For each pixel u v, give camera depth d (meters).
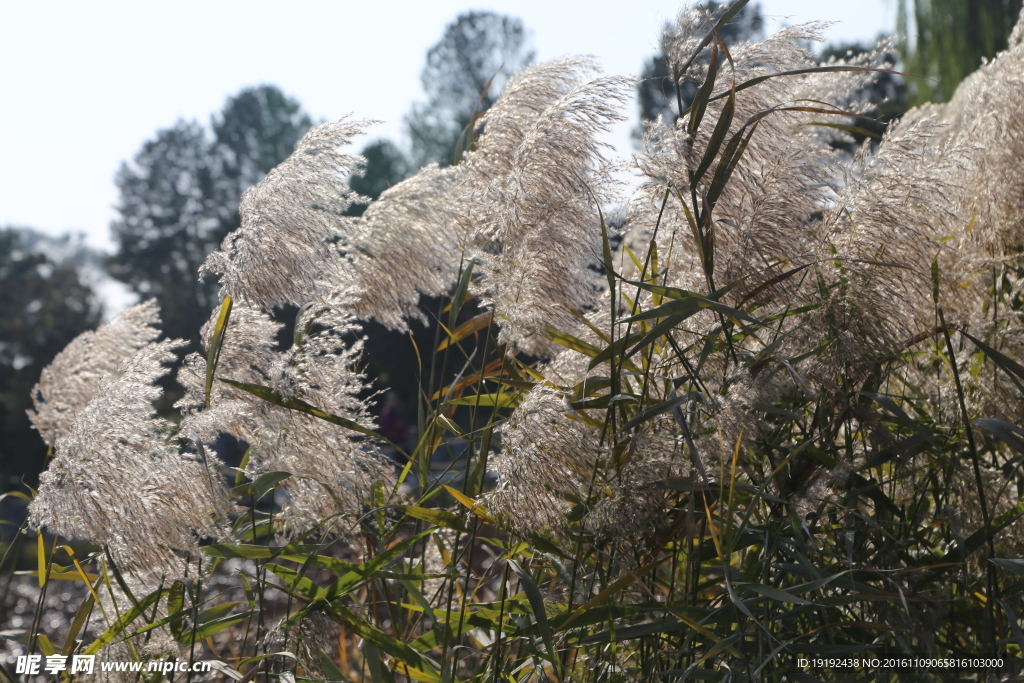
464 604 1.98
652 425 1.94
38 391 2.69
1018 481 2.02
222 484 2.12
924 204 1.96
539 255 2.12
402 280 2.50
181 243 55.78
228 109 58.44
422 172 2.64
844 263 1.97
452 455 2.38
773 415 2.07
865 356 1.93
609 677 2.02
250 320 2.38
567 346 2.27
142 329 2.89
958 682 1.88
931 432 2.07
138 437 2.10
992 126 2.30
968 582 1.99
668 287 2.01
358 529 2.36
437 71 42.16
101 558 2.30
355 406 2.29
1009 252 2.25
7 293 33.16
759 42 2.28
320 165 2.32
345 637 2.77
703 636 1.94
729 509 1.70
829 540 2.12
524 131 2.38
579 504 1.97
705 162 1.91
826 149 2.32
